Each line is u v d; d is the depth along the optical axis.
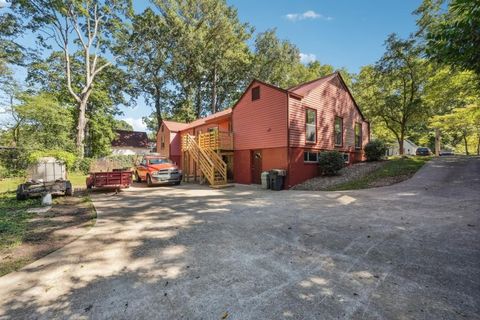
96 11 23.55
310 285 2.97
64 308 2.65
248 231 5.25
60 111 22.69
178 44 29.39
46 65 23.94
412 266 3.39
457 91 15.59
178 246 4.45
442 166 13.34
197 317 2.42
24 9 20.14
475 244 4.08
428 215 5.96
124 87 30.67
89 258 4.00
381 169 13.55
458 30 4.45
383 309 2.45
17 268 3.68
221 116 17.39
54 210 7.76
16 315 2.55
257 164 14.62
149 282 3.17
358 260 3.65
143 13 27.97
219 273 3.35
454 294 2.68
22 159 18.55
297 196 9.64
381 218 5.91
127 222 6.25
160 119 33.62
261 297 2.73
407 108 20.38
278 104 13.04
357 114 18.97
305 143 13.59
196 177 16.98
